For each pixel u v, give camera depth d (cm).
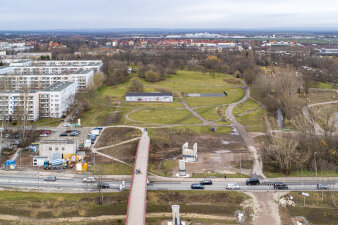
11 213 14438
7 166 19325
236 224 14025
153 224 13912
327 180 17725
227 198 15975
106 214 14588
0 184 17200
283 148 19888
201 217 14525
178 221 12900
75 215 14475
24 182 17500
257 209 15112
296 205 15475
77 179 17975
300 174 18650
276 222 14175
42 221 13975
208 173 18750
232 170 19175
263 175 18525
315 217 14650
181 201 15775
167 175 18462
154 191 16475
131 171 18962
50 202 15400
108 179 17950
